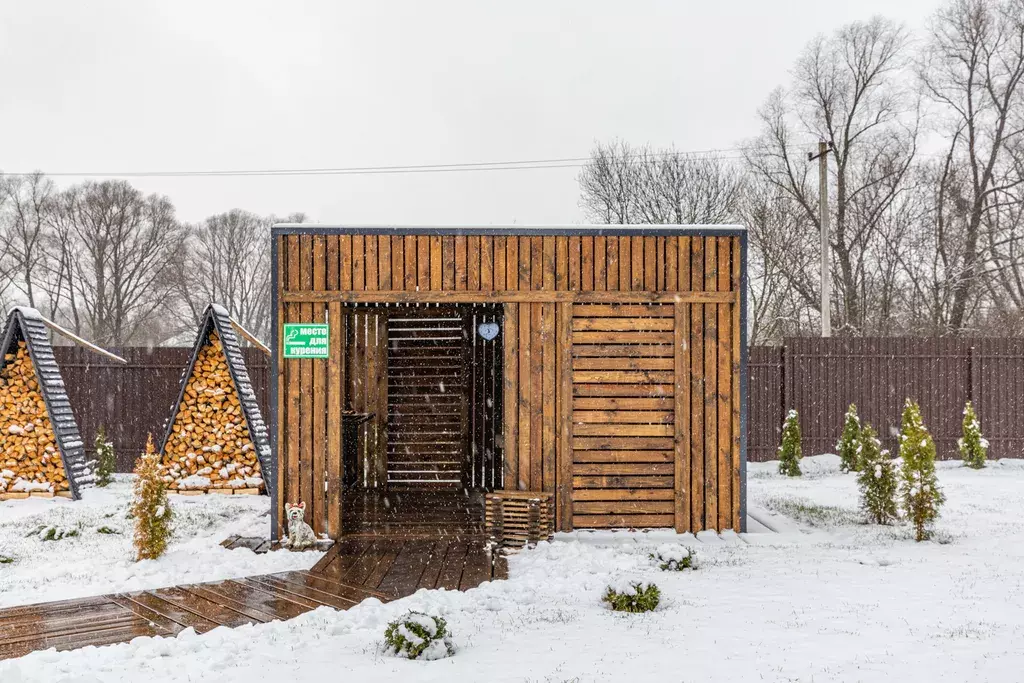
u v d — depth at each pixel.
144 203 39.09
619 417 10.67
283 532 10.24
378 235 10.52
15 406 13.12
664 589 7.64
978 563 8.50
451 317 14.78
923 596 7.13
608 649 5.77
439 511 12.19
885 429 18.09
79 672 5.42
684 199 30.03
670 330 10.75
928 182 28.94
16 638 6.36
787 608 6.84
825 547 9.62
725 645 5.80
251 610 7.17
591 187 31.25
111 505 12.11
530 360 10.65
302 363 10.40
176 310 40.62
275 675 5.32
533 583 7.97
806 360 18.14
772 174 30.33
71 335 13.92
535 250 10.66
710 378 10.70
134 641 6.13
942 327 28.00
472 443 14.70
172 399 17.12
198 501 12.91
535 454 10.61
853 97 29.20
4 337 13.02
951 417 18.16
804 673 5.11
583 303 10.70
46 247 37.03
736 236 10.73
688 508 10.61
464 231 10.56
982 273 27.23
